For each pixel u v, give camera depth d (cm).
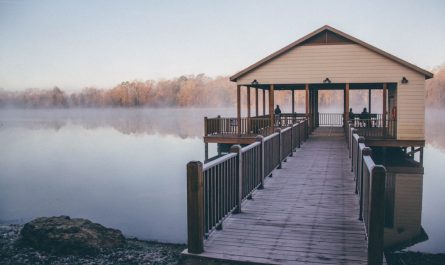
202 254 511
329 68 2128
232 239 564
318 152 1477
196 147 3988
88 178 2362
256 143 836
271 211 703
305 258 499
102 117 13862
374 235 456
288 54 2172
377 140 2072
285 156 1260
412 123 2045
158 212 1486
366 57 2084
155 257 835
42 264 743
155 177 2345
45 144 4722
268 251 521
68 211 1525
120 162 3048
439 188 1892
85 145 4481
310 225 626
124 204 1641
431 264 840
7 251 809
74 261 763
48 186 2122
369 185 495
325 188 884
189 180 509
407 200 1406
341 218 663
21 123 10969
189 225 515
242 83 2217
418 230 1080
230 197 656
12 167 2906
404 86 2047
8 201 1733
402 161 2223
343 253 514
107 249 845
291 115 2572
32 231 845
